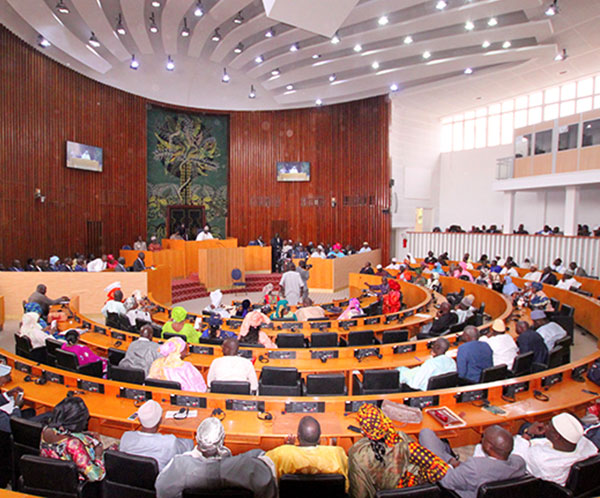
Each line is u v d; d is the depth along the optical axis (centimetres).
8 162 1323
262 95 2131
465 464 304
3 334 948
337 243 2055
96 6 1235
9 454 379
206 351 614
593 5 1215
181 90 2009
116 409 416
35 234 1434
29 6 1154
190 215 2122
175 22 1415
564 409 451
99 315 1147
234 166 2192
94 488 325
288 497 287
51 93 1503
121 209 1827
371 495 294
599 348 842
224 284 1639
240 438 395
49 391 455
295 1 432
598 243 1441
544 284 1225
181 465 295
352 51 1644
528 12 1262
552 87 1873
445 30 1440
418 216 2305
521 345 621
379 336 791
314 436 304
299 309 893
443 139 2333
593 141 1524
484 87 1866
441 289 1274
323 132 2188
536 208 1972
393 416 396
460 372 523
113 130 1791
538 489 291
